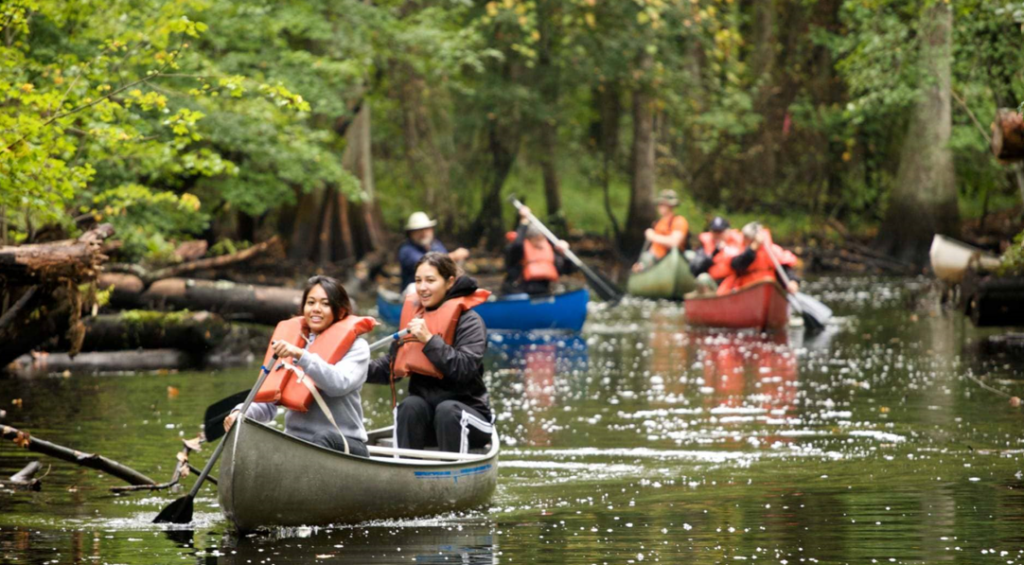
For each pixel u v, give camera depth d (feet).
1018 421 53.57
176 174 95.20
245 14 99.71
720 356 81.76
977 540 32.94
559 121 189.26
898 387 65.00
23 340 65.98
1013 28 87.20
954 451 46.83
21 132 45.21
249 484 33.65
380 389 69.00
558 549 32.65
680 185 215.51
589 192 228.22
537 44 177.68
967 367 72.59
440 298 39.60
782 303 100.48
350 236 159.74
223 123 89.45
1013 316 83.92
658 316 118.32
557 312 101.55
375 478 35.40
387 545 33.14
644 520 36.09
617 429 53.31
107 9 61.67
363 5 120.06
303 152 96.73
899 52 98.84
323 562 31.30
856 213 213.66
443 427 38.52
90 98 49.70
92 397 63.26
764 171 213.87
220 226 156.87
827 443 49.08
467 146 197.77
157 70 49.42
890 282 152.25
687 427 53.57
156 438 51.08
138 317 78.48
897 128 203.31
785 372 72.28
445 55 122.31
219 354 81.15
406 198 201.36
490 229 196.95
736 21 168.04
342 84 113.91
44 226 63.26
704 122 191.31
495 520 36.40
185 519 35.40
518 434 52.44
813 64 207.82
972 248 102.63
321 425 36.09
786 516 36.27
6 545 33.17
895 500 38.24
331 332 35.91
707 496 39.52
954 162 184.44
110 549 32.76
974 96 113.60
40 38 65.41
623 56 172.96
